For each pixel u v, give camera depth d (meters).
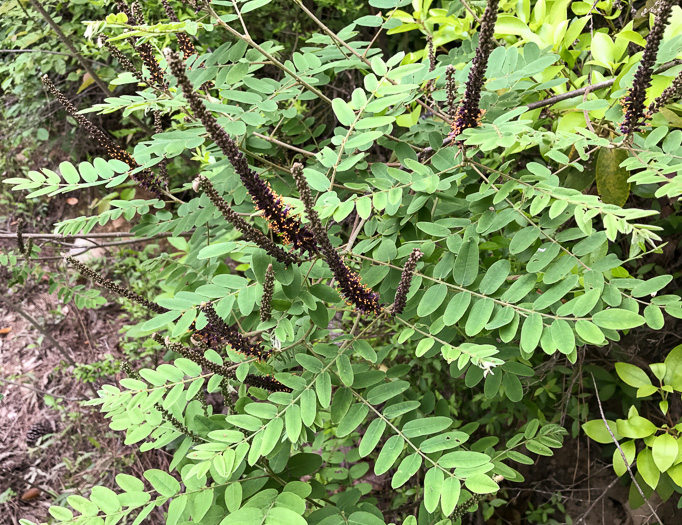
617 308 0.52
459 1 0.89
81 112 0.66
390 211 0.59
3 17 1.62
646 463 0.79
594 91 0.75
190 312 0.57
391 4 0.72
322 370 0.57
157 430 0.67
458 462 0.49
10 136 2.05
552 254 0.55
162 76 0.66
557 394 1.15
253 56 0.64
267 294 0.56
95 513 0.54
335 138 0.57
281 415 0.54
